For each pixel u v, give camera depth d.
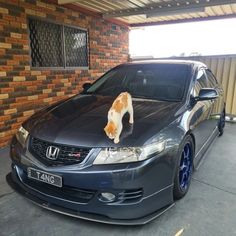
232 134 5.17
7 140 4.28
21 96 4.47
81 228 2.16
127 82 3.28
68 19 5.39
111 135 1.99
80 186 1.96
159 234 2.09
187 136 2.57
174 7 5.70
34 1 4.52
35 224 2.21
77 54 5.84
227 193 2.78
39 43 4.79
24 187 2.33
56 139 2.10
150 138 2.05
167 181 2.17
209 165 3.53
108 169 1.91
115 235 2.08
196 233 2.12
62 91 5.45
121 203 1.97
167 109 2.54
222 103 4.73
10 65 4.20
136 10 6.03
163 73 3.23
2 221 2.24
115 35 7.17
